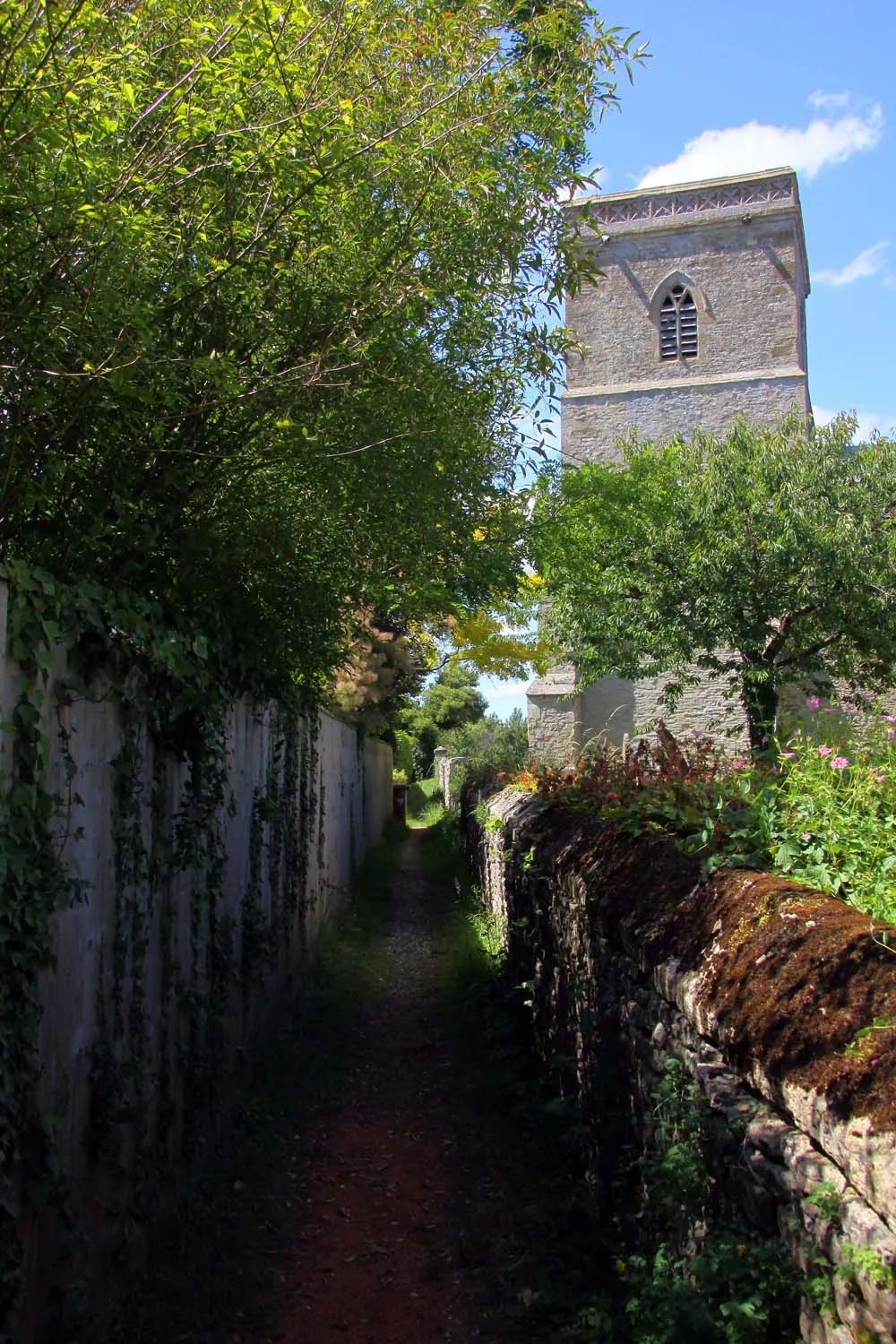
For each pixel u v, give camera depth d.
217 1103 5.03
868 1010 2.19
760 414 25.11
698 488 14.78
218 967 5.20
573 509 8.16
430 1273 3.97
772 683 14.20
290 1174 4.96
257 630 5.66
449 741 37.00
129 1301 3.56
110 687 3.67
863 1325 1.85
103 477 4.02
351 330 4.50
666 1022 3.31
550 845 5.96
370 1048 7.18
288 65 3.70
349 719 14.17
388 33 4.29
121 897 3.76
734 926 2.89
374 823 19.62
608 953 4.23
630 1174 3.71
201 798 4.74
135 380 3.65
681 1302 2.51
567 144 4.88
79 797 3.25
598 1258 3.82
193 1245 4.00
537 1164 4.88
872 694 16.56
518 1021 6.98
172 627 4.30
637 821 4.52
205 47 3.65
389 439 4.77
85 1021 3.44
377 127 4.30
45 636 2.99
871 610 13.67
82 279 3.19
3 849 2.75
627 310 25.97
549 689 24.00
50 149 3.01
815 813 3.46
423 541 5.84
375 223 4.53
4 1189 2.67
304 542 5.47
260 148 3.65
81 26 3.08
